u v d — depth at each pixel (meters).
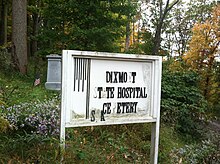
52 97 7.79
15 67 12.37
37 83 10.26
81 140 5.08
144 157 5.46
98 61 4.02
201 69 23.72
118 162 4.78
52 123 4.96
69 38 12.93
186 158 5.86
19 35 12.65
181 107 8.63
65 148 4.16
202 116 9.10
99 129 5.72
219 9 24.86
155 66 4.46
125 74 4.24
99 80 4.03
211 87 22.56
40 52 13.56
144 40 27.03
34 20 22.31
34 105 6.03
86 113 3.94
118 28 12.73
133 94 4.31
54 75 10.04
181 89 8.95
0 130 4.06
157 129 4.54
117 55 4.09
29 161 3.95
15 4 12.66
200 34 24.45
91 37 12.37
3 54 12.13
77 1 12.52
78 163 4.09
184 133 7.95
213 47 24.16
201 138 7.94
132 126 6.34
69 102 3.81
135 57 4.25
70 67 3.79
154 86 4.47
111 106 4.13
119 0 12.79
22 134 4.80
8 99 6.82
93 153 4.48
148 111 4.46
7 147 4.20
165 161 5.67
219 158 6.03
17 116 5.04
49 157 4.01
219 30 24.16
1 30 19.55
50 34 13.16
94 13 12.70
